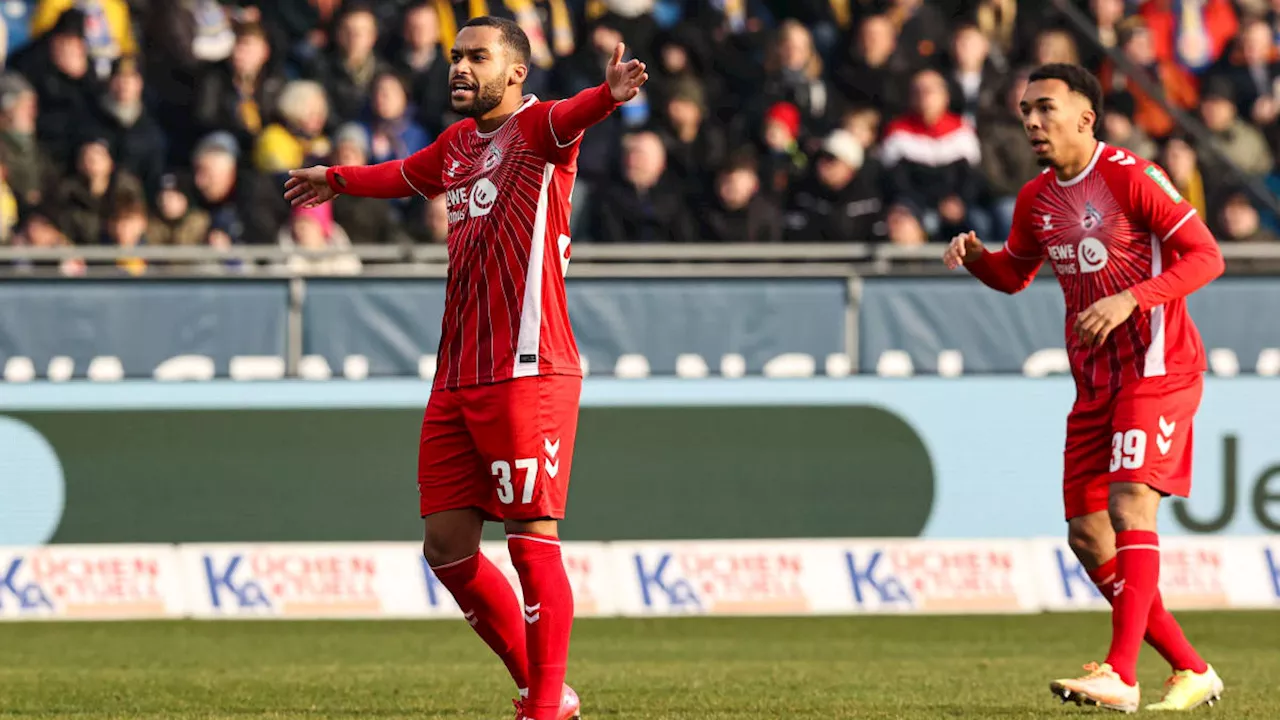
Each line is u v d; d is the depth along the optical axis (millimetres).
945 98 39531
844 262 37156
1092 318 18078
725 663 25969
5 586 31984
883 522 33344
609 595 32625
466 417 16203
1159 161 43031
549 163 15867
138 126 39875
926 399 33375
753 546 32875
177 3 40781
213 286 32781
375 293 32875
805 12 42812
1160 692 21812
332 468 32719
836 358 33406
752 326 33281
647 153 37750
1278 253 33844
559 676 16422
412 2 41281
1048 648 28500
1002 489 33500
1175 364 18828
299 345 32875
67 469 32469
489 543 32656
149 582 32281
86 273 32531
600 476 32938
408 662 26422
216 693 21844
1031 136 19250
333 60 39875
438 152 17156
